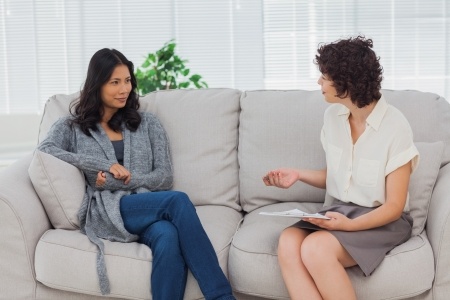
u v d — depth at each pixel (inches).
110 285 103.0
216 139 127.1
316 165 121.6
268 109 126.0
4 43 189.2
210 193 125.0
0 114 173.6
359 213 102.2
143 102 131.7
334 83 100.3
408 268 98.4
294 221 112.6
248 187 124.2
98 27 187.9
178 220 105.4
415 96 123.6
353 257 96.7
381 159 101.2
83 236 108.2
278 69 186.2
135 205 110.3
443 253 100.8
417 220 108.4
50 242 105.9
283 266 98.3
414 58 182.4
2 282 107.3
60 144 119.1
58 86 190.2
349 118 106.5
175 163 126.0
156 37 187.6
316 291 96.8
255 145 124.7
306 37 184.1
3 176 112.6
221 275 101.9
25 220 106.6
